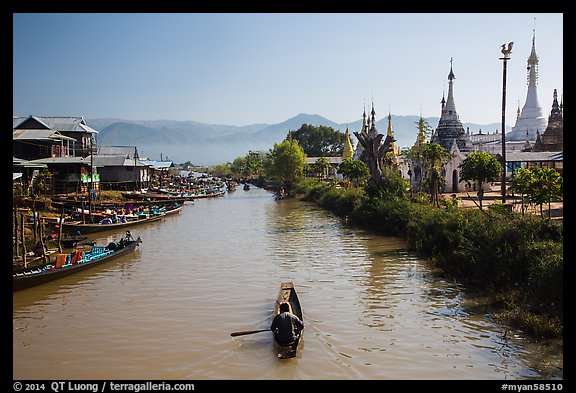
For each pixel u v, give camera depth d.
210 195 99.69
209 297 24.27
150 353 17.50
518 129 106.06
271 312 21.73
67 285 27.11
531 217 26.48
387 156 71.31
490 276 23.56
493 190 69.75
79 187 59.88
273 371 15.95
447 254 29.39
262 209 72.38
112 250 34.88
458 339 18.14
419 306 22.05
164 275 29.27
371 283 26.14
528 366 15.79
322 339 18.45
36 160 58.47
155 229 51.19
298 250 36.59
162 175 125.00
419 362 16.38
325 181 99.25
